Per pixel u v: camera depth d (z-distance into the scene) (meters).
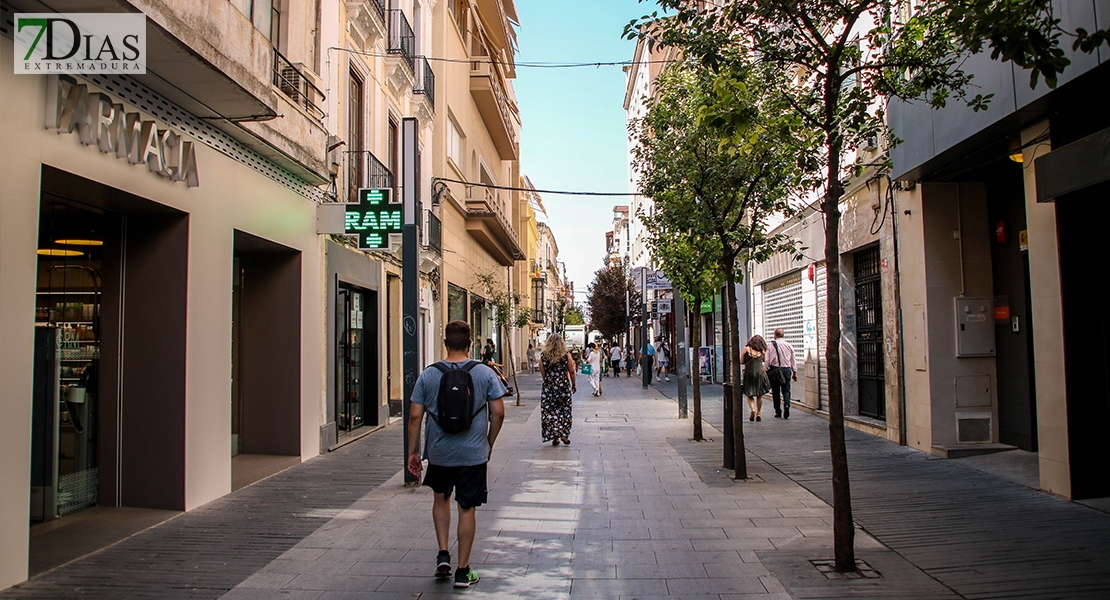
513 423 14.84
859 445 10.54
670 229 10.47
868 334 12.53
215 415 7.47
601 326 48.38
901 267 10.29
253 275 10.07
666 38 5.86
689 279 11.48
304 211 10.12
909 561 5.05
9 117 4.78
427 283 19.23
